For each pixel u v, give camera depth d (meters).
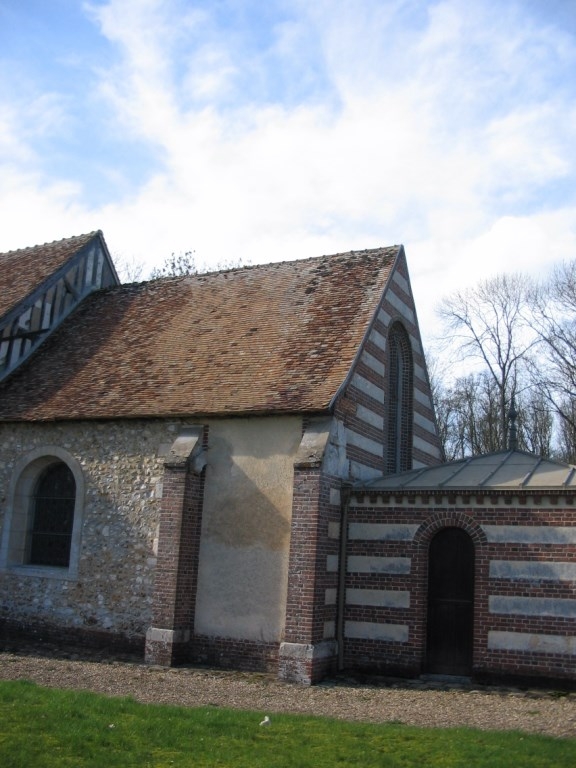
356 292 17.95
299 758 7.96
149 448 16.22
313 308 17.89
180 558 15.02
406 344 19.62
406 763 7.92
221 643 14.87
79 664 14.11
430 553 14.80
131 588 15.76
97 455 16.73
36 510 17.73
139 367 17.98
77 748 7.92
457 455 44.19
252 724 9.38
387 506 15.05
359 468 16.09
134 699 10.95
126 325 20.09
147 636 14.88
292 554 14.27
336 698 12.29
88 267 22.48
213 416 15.59
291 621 14.02
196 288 20.80
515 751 8.35
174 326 19.30
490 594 13.92
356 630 14.84
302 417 15.09
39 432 17.50
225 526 15.28
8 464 17.66
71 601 16.33
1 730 8.34
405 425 19.42
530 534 13.85
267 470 15.12
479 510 14.32
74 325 20.94
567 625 13.32
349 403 15.75
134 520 16.03
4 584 17.14
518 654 13.53
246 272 20.69
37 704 9.55
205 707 10.58
